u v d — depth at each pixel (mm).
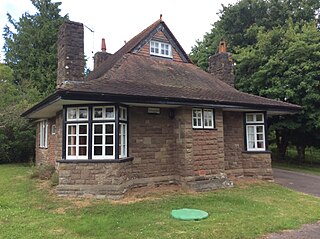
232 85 15398
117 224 6332
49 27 31203
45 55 29922
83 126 9398
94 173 8984
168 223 6402
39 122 18047
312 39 17703
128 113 9961
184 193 9594
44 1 32656
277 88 18125
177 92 10344
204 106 10430
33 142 21578
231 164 12695
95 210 7504
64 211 7492
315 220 6836
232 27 25422
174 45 14711
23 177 13273
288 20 20766
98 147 9203
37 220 6707
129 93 8641
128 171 9625
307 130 18609
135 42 13695
